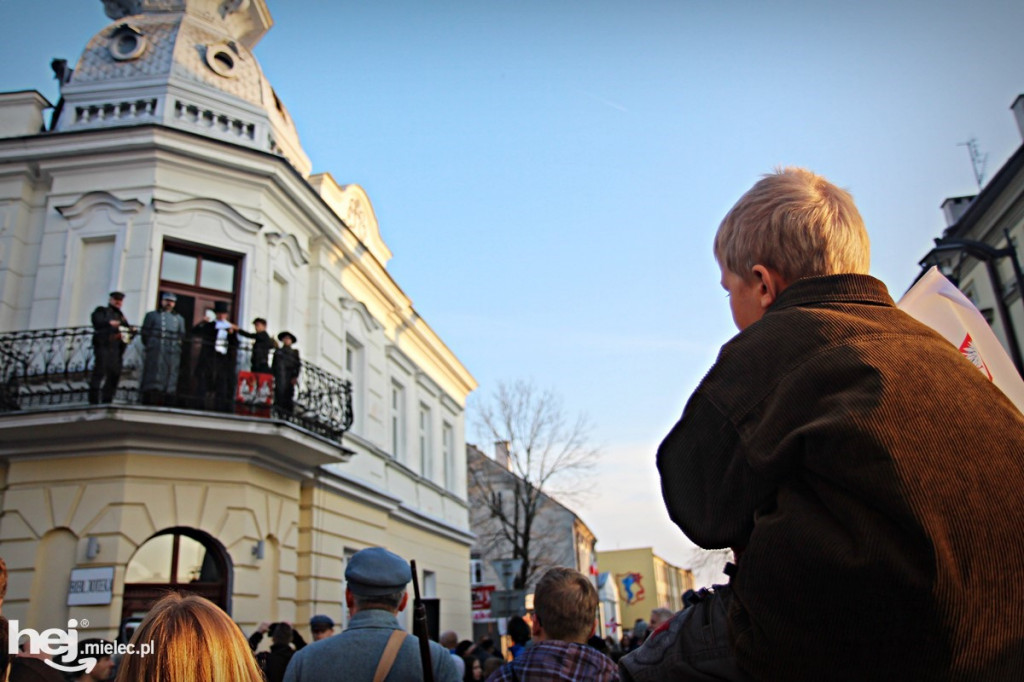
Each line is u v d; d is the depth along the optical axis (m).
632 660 1.44
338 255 16.17
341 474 14.84
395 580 3.50
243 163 13.46
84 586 10.72
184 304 12.75
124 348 11.37
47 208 12.87
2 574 2.53
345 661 3.22
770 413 1.20
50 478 11.28
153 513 11.33
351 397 14.85
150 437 11.48
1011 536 1.01
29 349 12.00
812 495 1.13
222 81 14.54
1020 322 19.81
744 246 1.51
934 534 0.98
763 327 1.32
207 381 11.97
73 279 12.47
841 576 1.01
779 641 1.08
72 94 13.63
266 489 12.82
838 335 1.22
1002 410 1.14
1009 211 19.89
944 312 2.27
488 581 38.94
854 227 1.47
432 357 22.45
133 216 12.62
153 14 15.00
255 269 13.37
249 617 11.92
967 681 0.98
